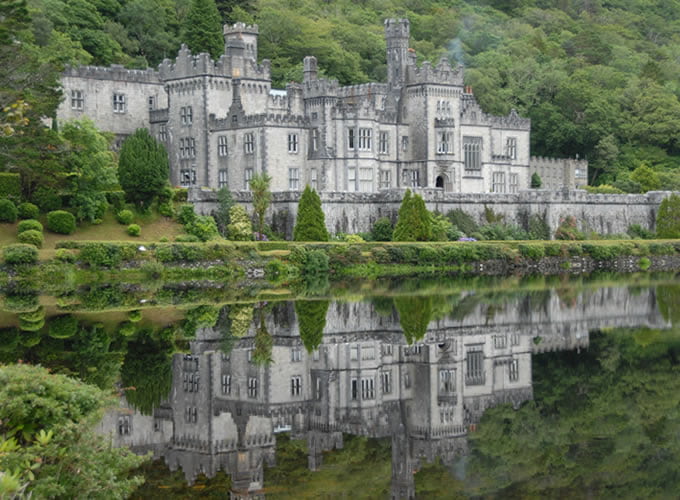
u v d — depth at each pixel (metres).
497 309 69.38
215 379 46.75
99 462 27.62
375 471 34.69
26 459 25.31
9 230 85.62
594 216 120.00
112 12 157.12
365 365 51.28
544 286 85.31
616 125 182.38
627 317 66.56
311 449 37.34
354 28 196.12
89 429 27.67
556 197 115.94
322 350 54.31
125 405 41.44
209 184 115.38
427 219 102.19
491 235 109.00
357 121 115.19
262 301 71.31
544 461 35.62
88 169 90.75
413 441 38.72
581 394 44.94
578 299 75.62
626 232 123.12
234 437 38.47
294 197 101.62
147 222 94.25
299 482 33.34
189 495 31.61
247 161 112.44
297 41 173.75
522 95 185.00
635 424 40.09
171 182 118.81
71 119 97.12
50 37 126.88
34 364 45.06
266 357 52.00
